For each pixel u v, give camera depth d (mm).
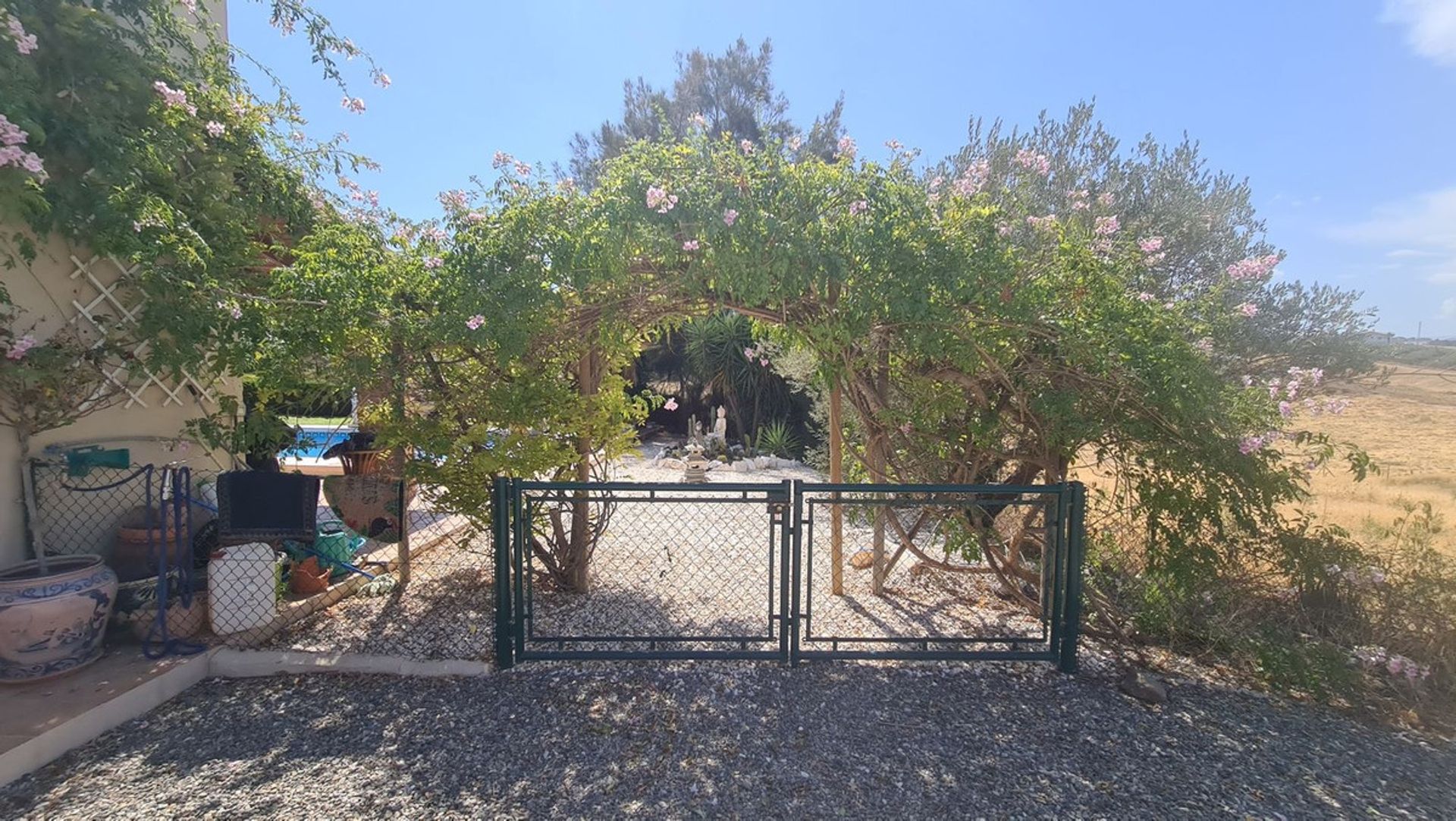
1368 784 2938
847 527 6738
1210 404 3717
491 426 4426
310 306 4000
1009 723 3354
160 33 4230
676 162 3834
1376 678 3668
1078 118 6359
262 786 2805
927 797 2787
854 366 4383
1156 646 4211
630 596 4957
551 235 3850
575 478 4914
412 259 4211
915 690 3648
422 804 2703
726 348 13750
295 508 4055
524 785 2828
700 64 15023
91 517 4258
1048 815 2695
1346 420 5574
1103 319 3875
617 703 3482
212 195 4180
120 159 3684
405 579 5047
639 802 2734
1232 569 4090
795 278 3787
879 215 3777
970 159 6480
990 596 5047
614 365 5270
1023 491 3809
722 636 4230
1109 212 5812
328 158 4930
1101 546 4422
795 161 4207
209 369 4398
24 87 3328
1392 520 4230
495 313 3779
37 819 2590
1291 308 5527
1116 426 4031
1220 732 3320
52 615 3385
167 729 3230
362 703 3461
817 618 4637
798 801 2750
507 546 3797
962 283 3686
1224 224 5949
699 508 7512
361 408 4930
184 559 4008
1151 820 2676
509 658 3836
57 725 3029
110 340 4004
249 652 3855
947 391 4543
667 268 4004
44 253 3840
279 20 4273
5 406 3781
